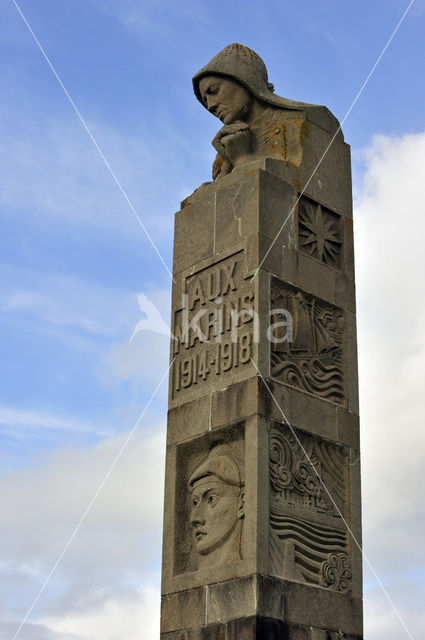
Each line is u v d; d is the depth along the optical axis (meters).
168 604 13.21
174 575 13.35
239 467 13.11
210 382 13.88
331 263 14.92
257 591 12.13
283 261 14.13
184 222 15.27
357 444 14.09
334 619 12.79
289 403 13.44
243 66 15.58
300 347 13.91
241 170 14.75
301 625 12.40
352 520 13.57
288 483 13.02
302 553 12.87
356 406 14.33
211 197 14.95
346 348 14.52
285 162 14.73
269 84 15.95
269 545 12.53
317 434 13.62
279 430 13.21
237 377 13.49
